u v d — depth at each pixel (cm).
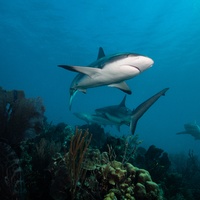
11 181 326
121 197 349
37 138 780
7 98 486
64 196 347
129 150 677
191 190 874
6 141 443
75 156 348
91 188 360
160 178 704
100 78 563
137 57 455
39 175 428
